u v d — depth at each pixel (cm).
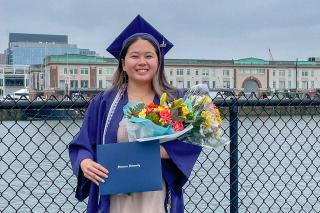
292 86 9881
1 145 1018
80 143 309
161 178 294
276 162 1045
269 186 955
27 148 1012
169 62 8931
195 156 303
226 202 844
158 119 294
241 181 920
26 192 891
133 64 313
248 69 9531
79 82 8719
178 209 305
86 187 308
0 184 908
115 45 328
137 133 291
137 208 305
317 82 10025
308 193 966
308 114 491
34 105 380
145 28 325
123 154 292
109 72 8775
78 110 405
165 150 300
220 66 9325
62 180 908
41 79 9944
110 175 291
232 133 427
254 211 855
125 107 303
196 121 297
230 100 423
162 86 321
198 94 313
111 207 305
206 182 871
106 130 307
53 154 948
